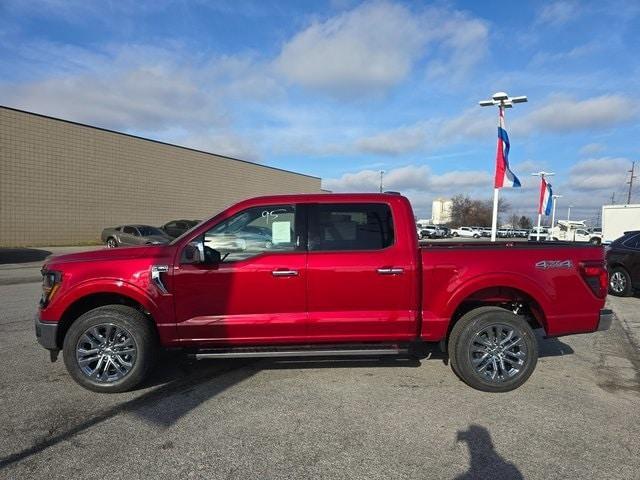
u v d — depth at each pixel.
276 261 4.62
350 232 4.77
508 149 16.61
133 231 25.42
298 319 4.63
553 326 4.80
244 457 3.35
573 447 3.53
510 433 3.75
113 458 3.33
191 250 4.54
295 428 3.80
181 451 3.43
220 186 39.00
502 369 4.65
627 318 8.42
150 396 4.48
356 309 4.69
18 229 25.27
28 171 25.61
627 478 3.12
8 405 4.25
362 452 3.43
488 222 106.44
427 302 4.72
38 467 3.21
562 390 4.72
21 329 7.04
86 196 28.59
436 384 4.82
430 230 67.06
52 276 4.62
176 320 4.59
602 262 4.90
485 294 4.95
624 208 23.38
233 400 4.38
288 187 48.12
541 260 4.79
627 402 4.41
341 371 5.20
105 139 29.62
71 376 4.75
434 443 3.57
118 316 4.52
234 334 4.64
